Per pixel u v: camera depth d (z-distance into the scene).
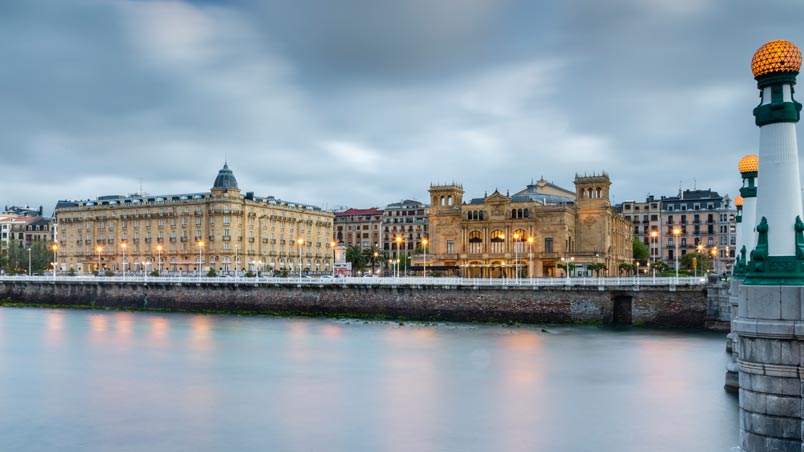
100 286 146.88
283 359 74.88
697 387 57.81
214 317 124.19
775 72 19.69
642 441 42.97
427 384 60.81
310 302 125.62
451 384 60.72
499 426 46.97
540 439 43.88
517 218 169.38
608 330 97.06
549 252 165.62
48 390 59.16
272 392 58.09
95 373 67.00
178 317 124.38
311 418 49.59
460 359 73.81
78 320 119.06
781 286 19.27
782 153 19.75
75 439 44.91
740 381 20.44
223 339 92.12
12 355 78.25
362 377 64.31
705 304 97.50
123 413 51.31
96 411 51.94
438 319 114.19
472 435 45.00
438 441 43.78
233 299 133.00
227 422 48.72
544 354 76.31
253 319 119.81
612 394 55.75
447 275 173.25
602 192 172.50
